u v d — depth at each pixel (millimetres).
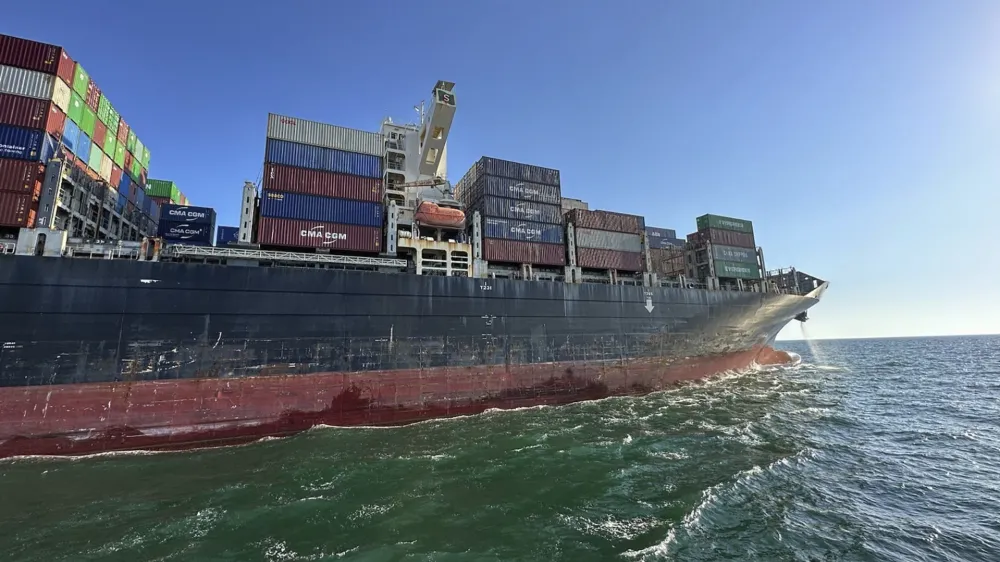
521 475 13062
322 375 19234
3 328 15086
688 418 20875
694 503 11172
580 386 25516
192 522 10094
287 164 22047
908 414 22781
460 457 14727
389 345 20797
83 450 15383
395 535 9469
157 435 16281
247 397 17781
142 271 16984
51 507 11016
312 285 19641
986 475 13711
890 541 9617
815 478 13359
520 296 24688
